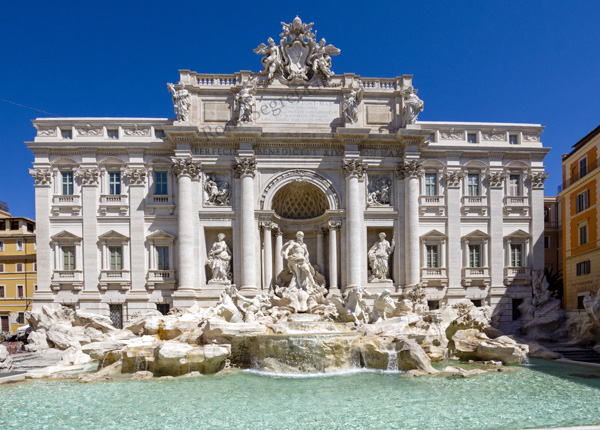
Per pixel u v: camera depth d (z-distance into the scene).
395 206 42.78
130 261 41.31
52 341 36.03
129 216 41.62
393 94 43.59
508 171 44.72
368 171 42.97
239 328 29.30
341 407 19.95
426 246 43.59
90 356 30.28
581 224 47.31
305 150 42.47
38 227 41.22
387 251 42.50
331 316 36.66
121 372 27.55
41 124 41.78
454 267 43.19
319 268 43.44
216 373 27.27
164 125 42.31
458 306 39.56
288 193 44.25
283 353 27.58
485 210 44.12
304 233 45.31
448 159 44.12
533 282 43.00
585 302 35.75
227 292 34.34
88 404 20.86
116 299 40.91
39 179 41.41
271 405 20.41
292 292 39.03
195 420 18.38
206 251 42.09
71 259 41.47
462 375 26.31
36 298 40.62
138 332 35.19
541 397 21.39
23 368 29.70
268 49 42.66
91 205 41.47
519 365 29.91
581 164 47.97
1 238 61.00
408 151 42.25
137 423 18.12
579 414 18.59
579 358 32.16
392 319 33.75
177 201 41.47
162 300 41.00
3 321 60.56
